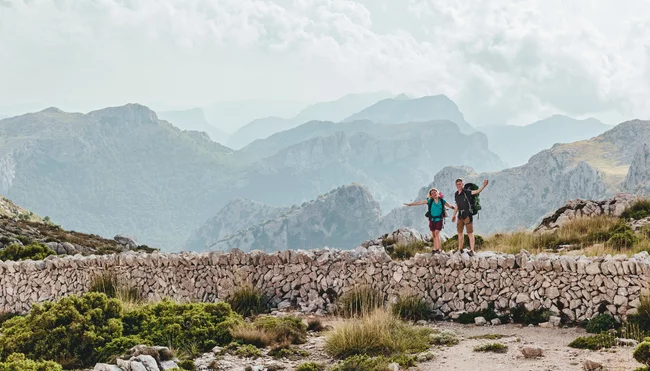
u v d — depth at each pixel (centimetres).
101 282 2503
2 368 1287
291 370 1377
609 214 2977
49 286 2692
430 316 1923
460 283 1920
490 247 2700
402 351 1475
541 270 1797
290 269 2205
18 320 1688
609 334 1514
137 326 1662
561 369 1246
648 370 1120
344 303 2019
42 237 5222
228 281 2280
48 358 1513
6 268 2816
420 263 1997
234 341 1588
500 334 1641
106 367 1273
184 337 1591
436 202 2117
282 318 1761
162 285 2423
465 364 1332
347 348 1481
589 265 1719
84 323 1581
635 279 1647
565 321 1728
